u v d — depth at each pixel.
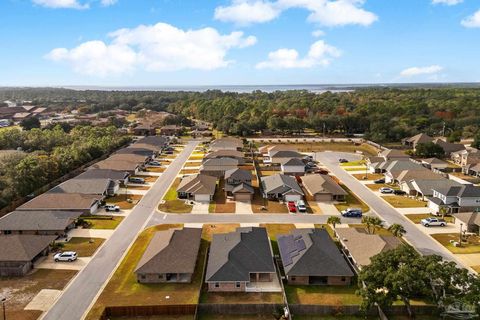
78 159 109.25
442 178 90.06
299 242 56.62
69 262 55.16
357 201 83.25
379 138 158.38
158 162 121.19
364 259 51.75
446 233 65.75
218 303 45.03
